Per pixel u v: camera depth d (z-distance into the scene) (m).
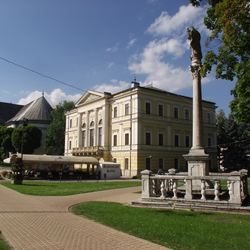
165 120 47.12
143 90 44.94
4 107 93.06
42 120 75.25
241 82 12.55
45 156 39.19
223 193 12.43
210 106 54.47
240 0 11.30
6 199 15.09
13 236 7.41
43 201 14.75
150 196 12.80
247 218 9.28
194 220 9.02
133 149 43.84
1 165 69.25
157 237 7.20
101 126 51.41
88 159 41.94
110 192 19.30
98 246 6.52
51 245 6.59
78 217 10.18
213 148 53.75
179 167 47.81
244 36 12.20
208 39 14.17
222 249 6.15
